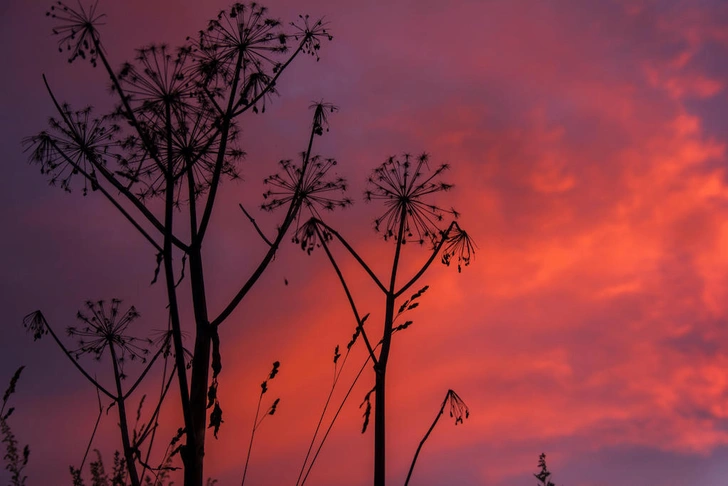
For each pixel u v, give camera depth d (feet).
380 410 27.84
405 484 27.07
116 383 28.81
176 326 23.90
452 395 28.50
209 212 27.43
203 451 24.20
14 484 21.47
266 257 27.48
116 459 23.68
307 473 26.05
